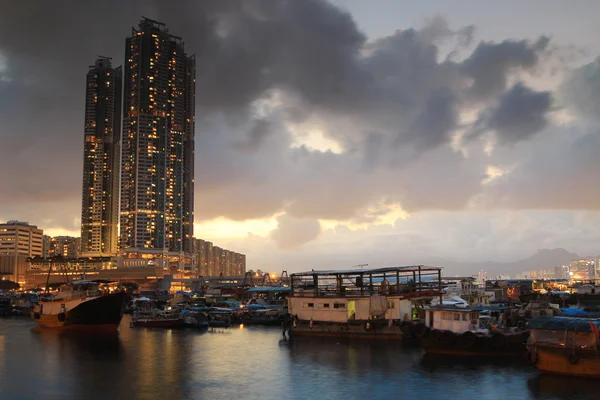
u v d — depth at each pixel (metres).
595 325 47.72
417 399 43.88
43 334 92.06
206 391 47.41
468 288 113.62
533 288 145.88
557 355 48.81
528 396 43.56
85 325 96.75
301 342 76.00
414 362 58.31
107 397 45.75
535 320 50.81
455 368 54.56
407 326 74.31
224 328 104.06
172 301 166.38
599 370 47.22
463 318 61.38
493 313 91.88
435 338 61.34
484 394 44.69
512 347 59.44
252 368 57.66
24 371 56.91
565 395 43.22
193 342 80.56
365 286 84.25
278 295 168.50
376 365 57.22
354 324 78.81
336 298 80.94
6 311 155.12
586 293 112.50
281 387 48.62
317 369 56.22
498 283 144.25
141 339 84.88
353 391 46.75
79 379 52.72
